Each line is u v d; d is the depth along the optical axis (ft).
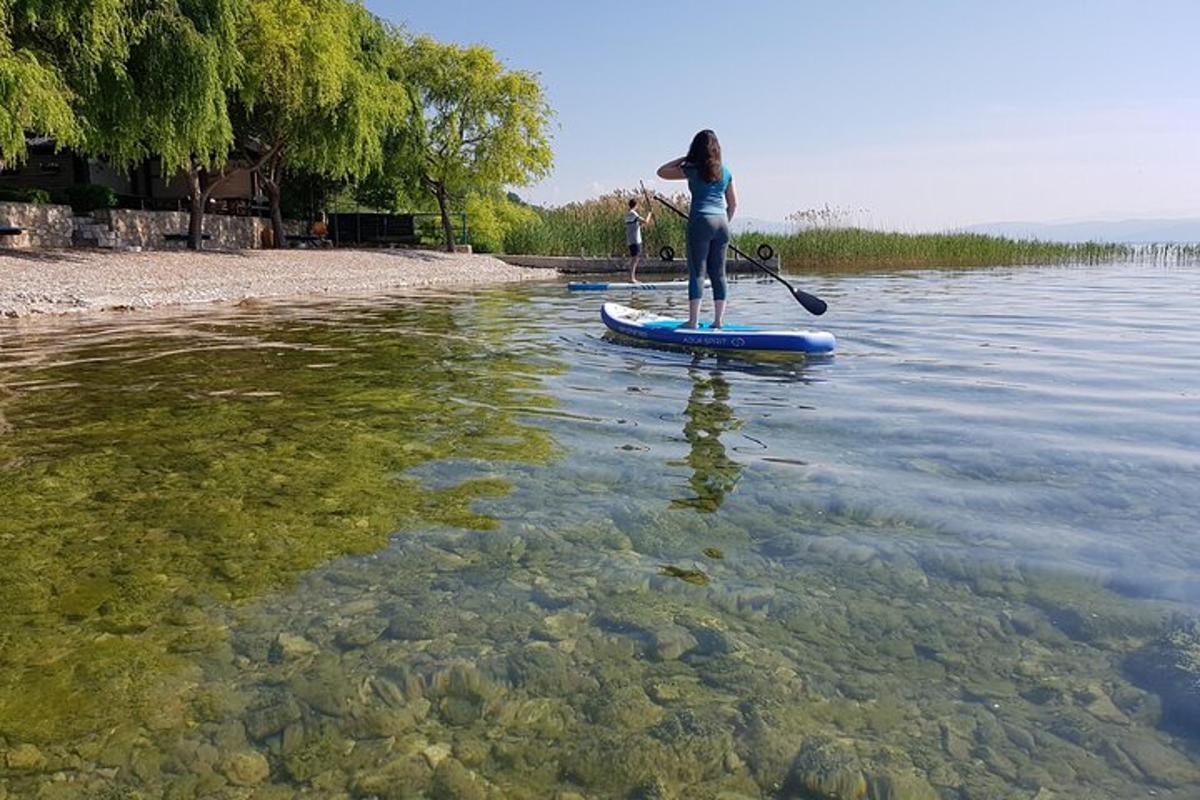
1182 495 10.75
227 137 55.31
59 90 44.62
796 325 30.22
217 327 30.96
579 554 9.11
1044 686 6.60
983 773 5.64
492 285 59.47
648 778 5.65
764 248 78.64
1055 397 16.94
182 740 6.04
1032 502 10.56
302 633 7.48
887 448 13.15
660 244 93.56
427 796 5.48
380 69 78.18
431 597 8.14
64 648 7.27
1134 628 7.41
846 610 7.83
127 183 86.94
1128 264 98.63
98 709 6.40
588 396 17.46
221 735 6.10
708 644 7.27
